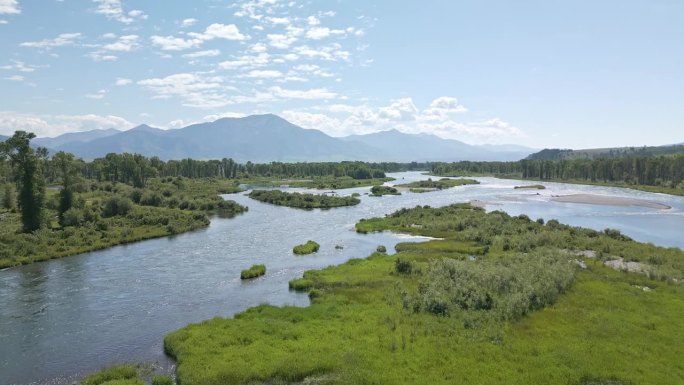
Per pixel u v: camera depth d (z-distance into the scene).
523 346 38.84
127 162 179.12
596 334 41.25
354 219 126.38
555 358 36.56
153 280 64.38
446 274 58.50
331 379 34.00
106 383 34.09
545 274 56.12
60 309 52.25
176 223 110.12
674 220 126.12
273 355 38.00
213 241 94.75
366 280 60.91
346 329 43.59
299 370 35.09
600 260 70.44
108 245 88.69
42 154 107.44
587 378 33.66
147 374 36.81
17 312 51.28
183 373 35.12
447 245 86.19
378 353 37.91
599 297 51.59
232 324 45.31
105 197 143.50
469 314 45.97
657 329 42.38
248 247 88.38
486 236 90.94
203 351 39.03
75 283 62.91
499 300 48.47
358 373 34.28
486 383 32.81
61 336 44.50
